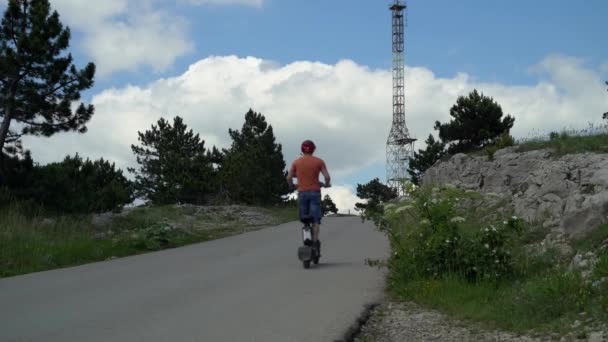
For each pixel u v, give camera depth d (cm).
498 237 796
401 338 590
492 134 3067
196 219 2375
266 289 801
